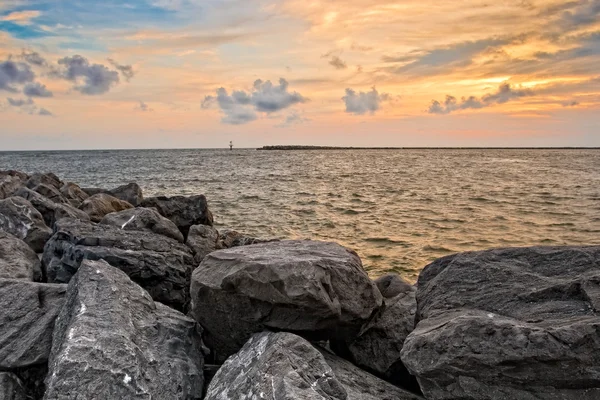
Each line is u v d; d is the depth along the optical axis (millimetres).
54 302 7605
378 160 142875
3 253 10734
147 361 6105
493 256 7141
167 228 12977
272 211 31844
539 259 6867
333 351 7930
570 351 5035
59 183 23156
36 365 6590
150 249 10711
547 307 5953
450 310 6488
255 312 6965
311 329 6973
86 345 5723
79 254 10078
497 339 5332
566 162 126812
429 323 6266
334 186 52031
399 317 7832
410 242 22047
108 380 5473
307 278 6707
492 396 5383
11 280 7988
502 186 52688
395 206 34875
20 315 7273
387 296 9180
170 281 10219
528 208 34000
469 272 6949
